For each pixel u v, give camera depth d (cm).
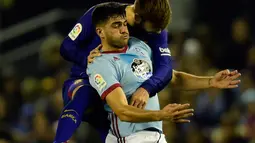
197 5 3838
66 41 1742
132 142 1592
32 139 3075
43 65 3659
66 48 1736
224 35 3703
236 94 3164
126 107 1514
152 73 1641
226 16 3750
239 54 3472
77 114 1617
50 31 3909
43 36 3969
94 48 1708
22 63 3928
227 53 3488
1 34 3931
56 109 3128
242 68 3462
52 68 3562
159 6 1636
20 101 3503
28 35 3984
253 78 3247
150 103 1611
